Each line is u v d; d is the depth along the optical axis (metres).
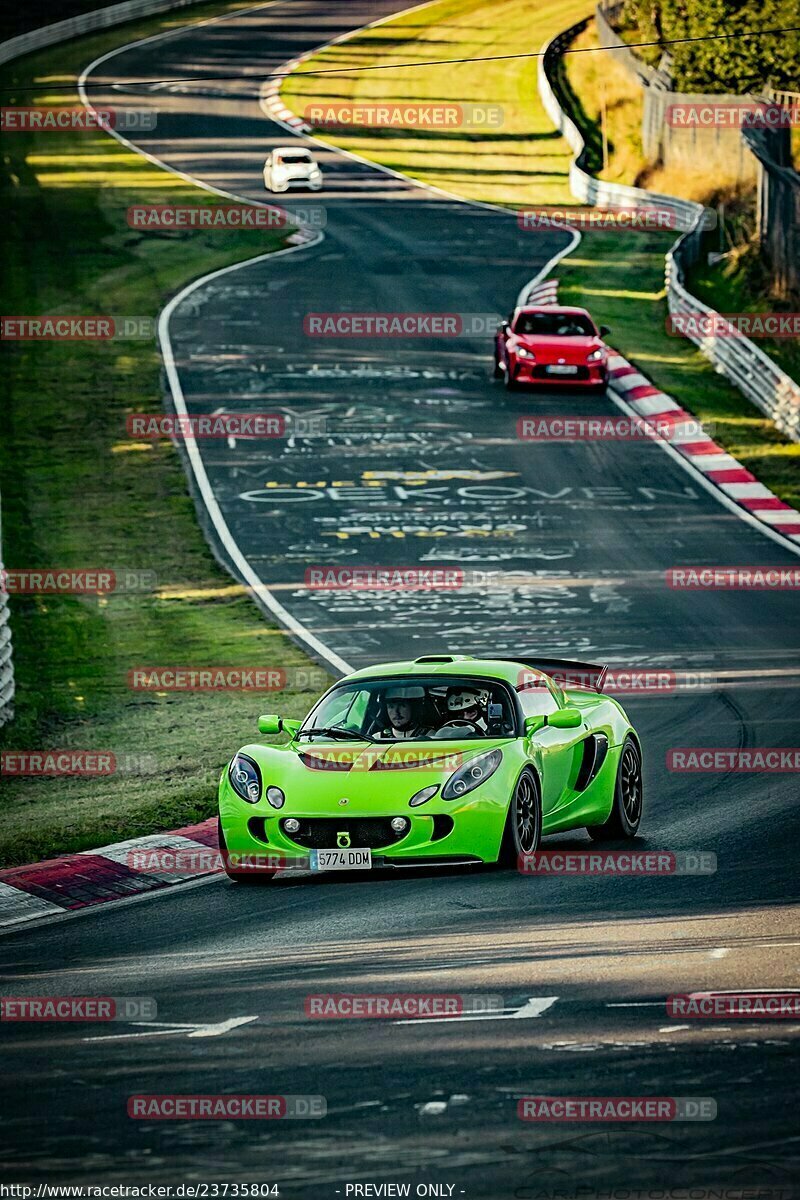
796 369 145.50
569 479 114.12
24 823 49.56
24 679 72.56
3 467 116.81
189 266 185.00
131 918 38.53
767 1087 23.27
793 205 160.62
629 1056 24.91
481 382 140.88
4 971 33.75
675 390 136.88
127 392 137.38
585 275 182.88
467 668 45.78
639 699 67.19
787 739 58.81
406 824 39.97
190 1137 22.23
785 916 34.59
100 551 98.25
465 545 98.94
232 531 102.44
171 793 52.91
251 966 32.34
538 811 42.22
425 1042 26.12
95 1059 26.42
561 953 31.92
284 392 137.00
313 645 78.75
